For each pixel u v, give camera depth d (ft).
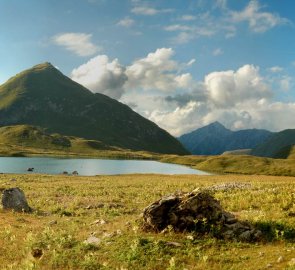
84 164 629.51
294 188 120.37
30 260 53.57
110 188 178.60
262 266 46.83
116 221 81.66
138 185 195.83
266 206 92.12
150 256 52.90
